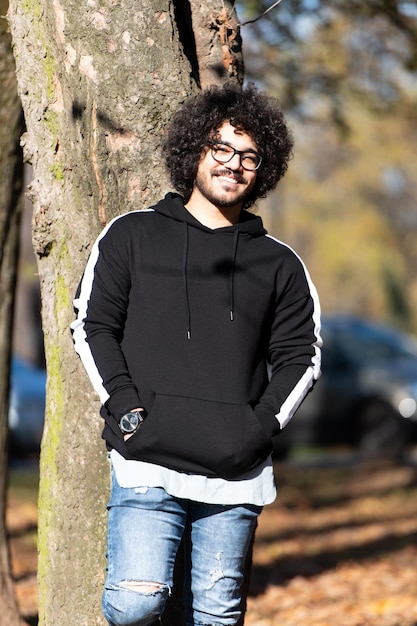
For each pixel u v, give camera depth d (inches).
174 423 169.8
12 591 308.8
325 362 788.6
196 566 178.9
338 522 560.7
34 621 331.0
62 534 205.5
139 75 200.5
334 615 346.9
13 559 442.0
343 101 555.2
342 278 2053.4
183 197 190.7
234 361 174.2
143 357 173.2
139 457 170.9
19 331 1154.0
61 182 204.4
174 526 172.9
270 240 185.8
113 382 169.3
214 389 172.2
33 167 207.6
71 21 200.2
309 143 1574.8
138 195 203.0
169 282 175.3
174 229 179.9
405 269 2075.5
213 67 221.5
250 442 171.0
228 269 177.6
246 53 506.6
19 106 303.3
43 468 210.5
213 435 169.8
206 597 177.8
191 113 184.5
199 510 177.3
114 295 175.5
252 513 177.9
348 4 449.7
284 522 565.9
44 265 209.3
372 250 1951.3
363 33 511.8
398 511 586.6
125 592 168.2
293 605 365.7
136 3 200.4
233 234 181.2
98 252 178.4
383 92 546.0
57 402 207.5
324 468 753.6
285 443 765.9
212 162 182.4
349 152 1547.7
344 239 1943.9
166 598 171.5
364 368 789.9
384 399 778.2
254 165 184.9
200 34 221.1
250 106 183.8
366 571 426.9
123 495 172.1
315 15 459.5
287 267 183.0
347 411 779.4
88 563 203.8
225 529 176.1
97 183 201.9
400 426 775.7
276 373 180.9
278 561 456.4
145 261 176.6
